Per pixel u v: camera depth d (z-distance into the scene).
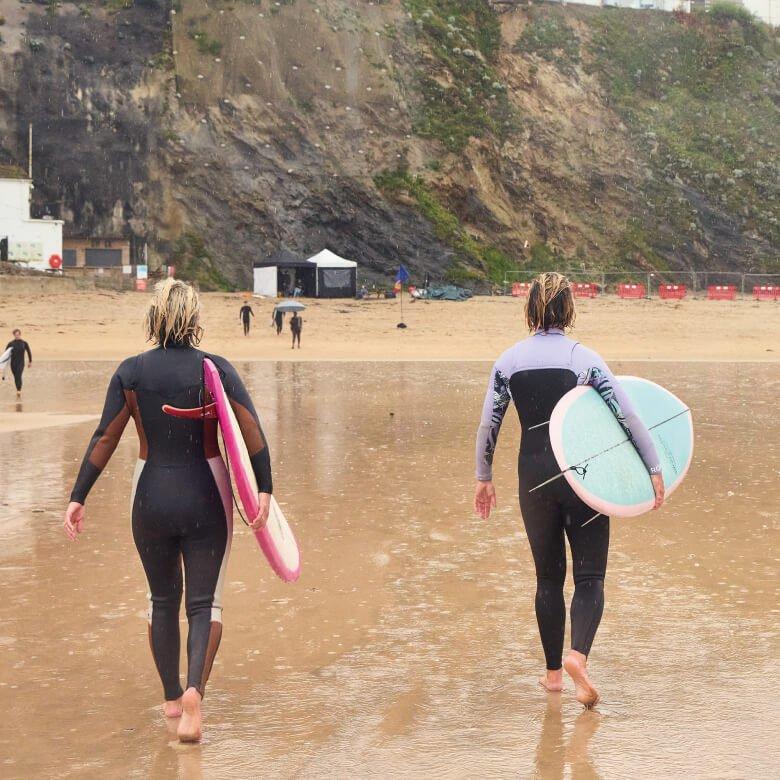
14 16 74.12
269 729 4.16
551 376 4.55
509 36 89.00
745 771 3.68
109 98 72.50
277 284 59.50
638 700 4.45
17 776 3.70
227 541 4.25
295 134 74.19
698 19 96.62
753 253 79.81
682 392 22.83
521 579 6.64
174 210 69.94
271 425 16.20
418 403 20.08
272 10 78.81
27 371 29.48
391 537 7.92
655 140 84.88
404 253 70.94
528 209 78.56
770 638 5.34
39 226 62.47
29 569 6.93
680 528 8.22
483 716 4.29
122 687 4.69
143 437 4.24
